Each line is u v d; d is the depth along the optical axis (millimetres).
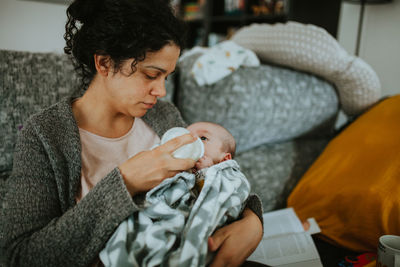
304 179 1344
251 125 1399
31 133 703
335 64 1417
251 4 3158
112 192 631
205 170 834
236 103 1340
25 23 1225
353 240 1112
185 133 784
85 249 640
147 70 662
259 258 994
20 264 615
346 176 1192
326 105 1576
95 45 667
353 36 2643
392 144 1146
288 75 1493
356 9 2596
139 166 667
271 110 1415
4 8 1166
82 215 625
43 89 975
